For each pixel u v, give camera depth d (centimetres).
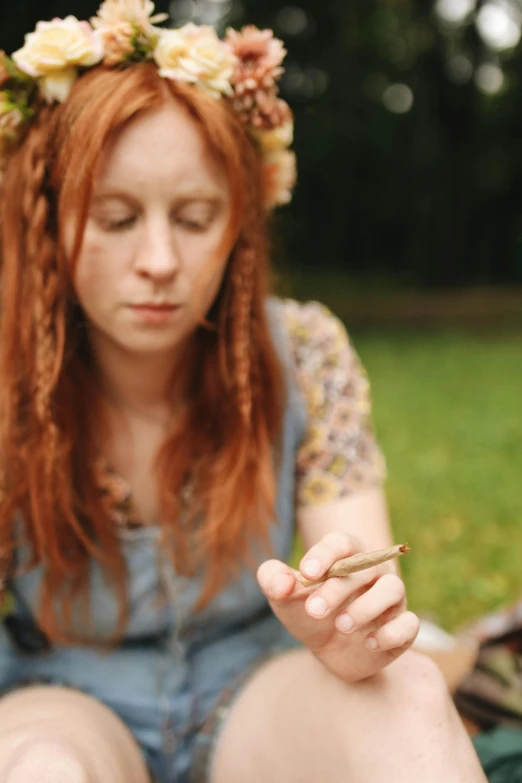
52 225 145
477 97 1777
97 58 138
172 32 144
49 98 141
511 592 324
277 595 120
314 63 1647
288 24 1557
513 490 466
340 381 167
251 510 153
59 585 151
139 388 154
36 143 142
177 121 135
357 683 128
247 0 1488
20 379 150
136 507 152
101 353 153
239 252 151
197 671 156
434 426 642
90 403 152
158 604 152
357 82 1759
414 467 516
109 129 133
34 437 148
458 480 485
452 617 305
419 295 1805
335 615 123
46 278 145
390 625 117
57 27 140
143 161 134
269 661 154
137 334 142
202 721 153
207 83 139
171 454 153
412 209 2092
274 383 157
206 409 155
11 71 143
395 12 1745
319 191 2177
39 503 147
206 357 155
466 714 189
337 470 162
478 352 1062
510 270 2191
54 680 154
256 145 156
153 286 138
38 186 142
